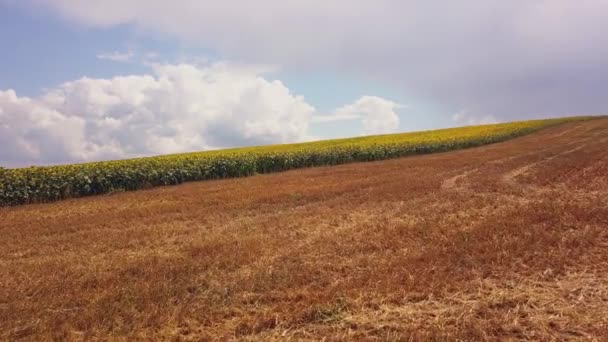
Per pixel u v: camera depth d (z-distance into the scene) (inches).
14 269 283.1
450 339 169.2
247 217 433.4
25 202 636.7
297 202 505.4
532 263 255.3
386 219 394.0
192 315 201.2
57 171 700.0
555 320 187.9
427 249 290.0
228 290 229.8
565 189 525.7
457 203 452.4
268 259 284.5
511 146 1309.1
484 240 307.0
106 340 179.8
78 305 219.5
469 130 1945.1
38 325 193.6
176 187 759.1
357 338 176.9
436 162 941.8
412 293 216.5
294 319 193.3
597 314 193.8
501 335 175.9
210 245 321.1
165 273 259.4
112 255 313.4
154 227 402.3
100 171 731.4
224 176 910.4
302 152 1096.2
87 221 449.1
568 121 2368.4
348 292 219.1
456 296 214.7
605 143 1171.9
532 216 369.7
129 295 224.5
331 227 374.0
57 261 299.3
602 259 263.1
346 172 845.8
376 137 1856.5
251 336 181.0
